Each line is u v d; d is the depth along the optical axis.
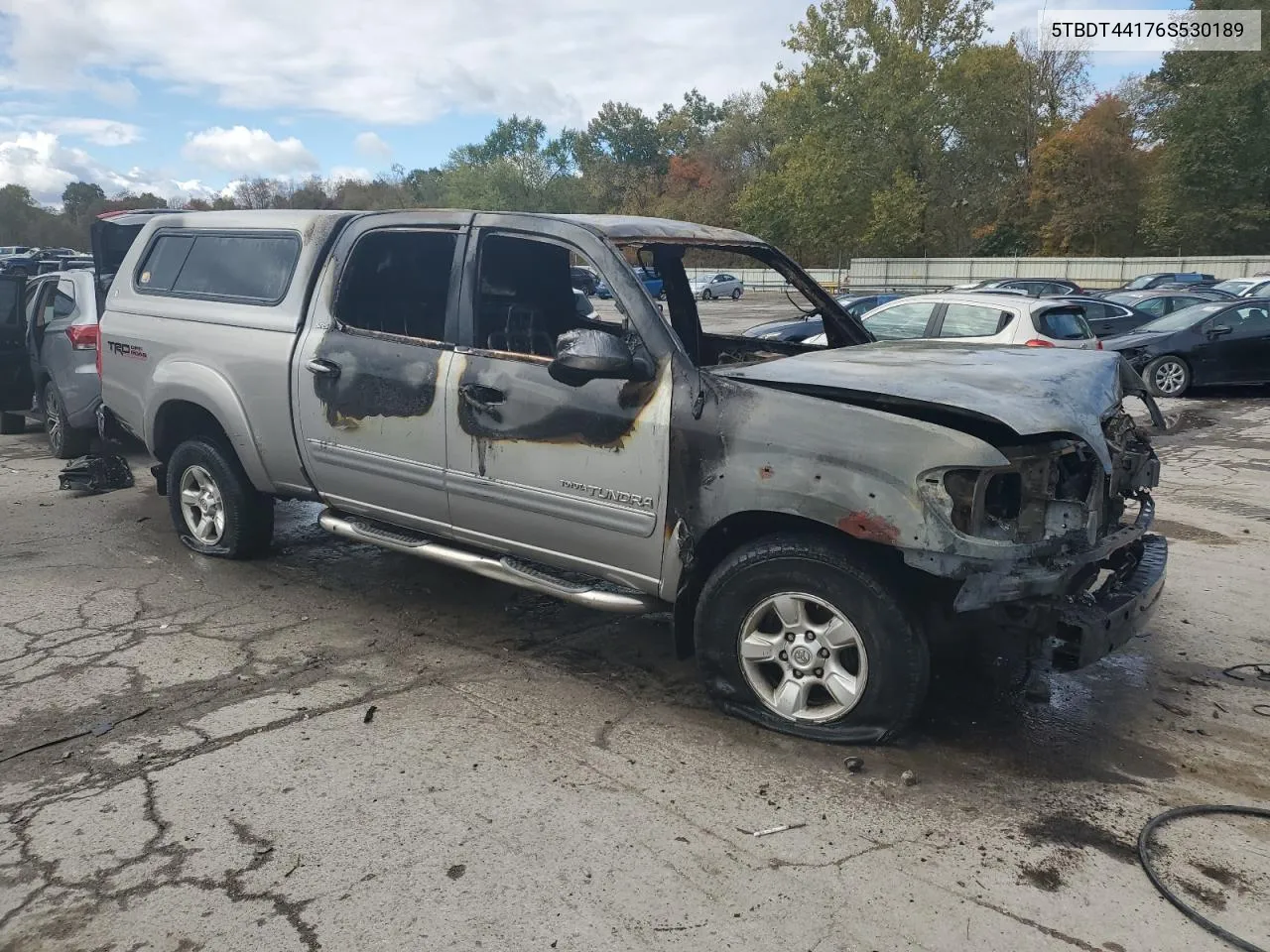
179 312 5.59
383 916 2.65
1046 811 3.20
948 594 3.44
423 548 4.62
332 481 4.92
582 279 5.12
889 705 3.45
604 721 3.84
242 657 4.46
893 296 16.86
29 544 6.28
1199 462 9.38
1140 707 4.00
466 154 92.38
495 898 2.73
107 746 3.62
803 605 3.56
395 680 4.22
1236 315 13.64
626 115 90.81
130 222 8.88
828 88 47.69
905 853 2.96
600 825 3.09
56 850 2.96
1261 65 39.97
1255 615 5.12
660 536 3.75
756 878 2.83
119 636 4.73
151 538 6.41
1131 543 3.98
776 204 49.38
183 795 3.27
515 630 4.84
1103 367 4.07
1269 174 40.66
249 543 5.81
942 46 47.72
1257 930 2.61
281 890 2.77
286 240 5.18
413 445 4.46
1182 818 3.16
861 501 3.27
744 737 3.69
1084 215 45.66
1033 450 3.32
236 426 5.26
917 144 47.59
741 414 3.53
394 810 3.18
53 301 9.04
